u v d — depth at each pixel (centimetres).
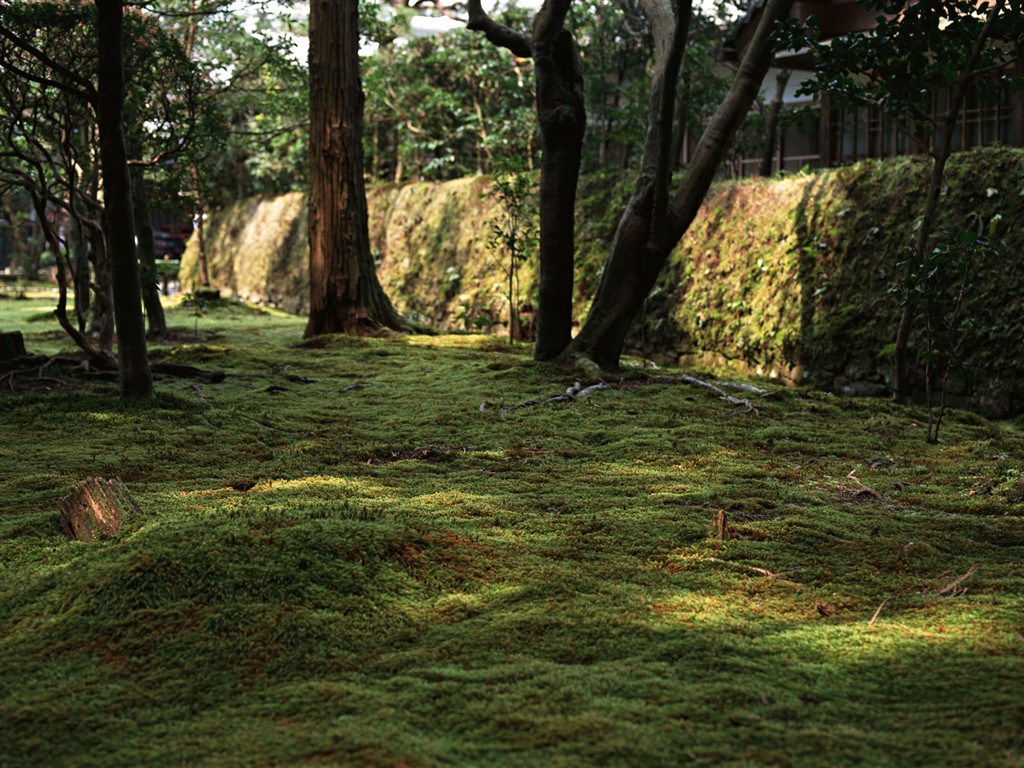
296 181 2103
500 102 1609
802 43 731
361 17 1317
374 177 1903
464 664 245
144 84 845
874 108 1075
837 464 525
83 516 343
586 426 623
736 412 673
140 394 663
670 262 1123
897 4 687
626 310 838
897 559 336
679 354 1085
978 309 784
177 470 480
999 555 349
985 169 825
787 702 221
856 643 258
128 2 812
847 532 374
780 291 969
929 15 671
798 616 280
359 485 446
